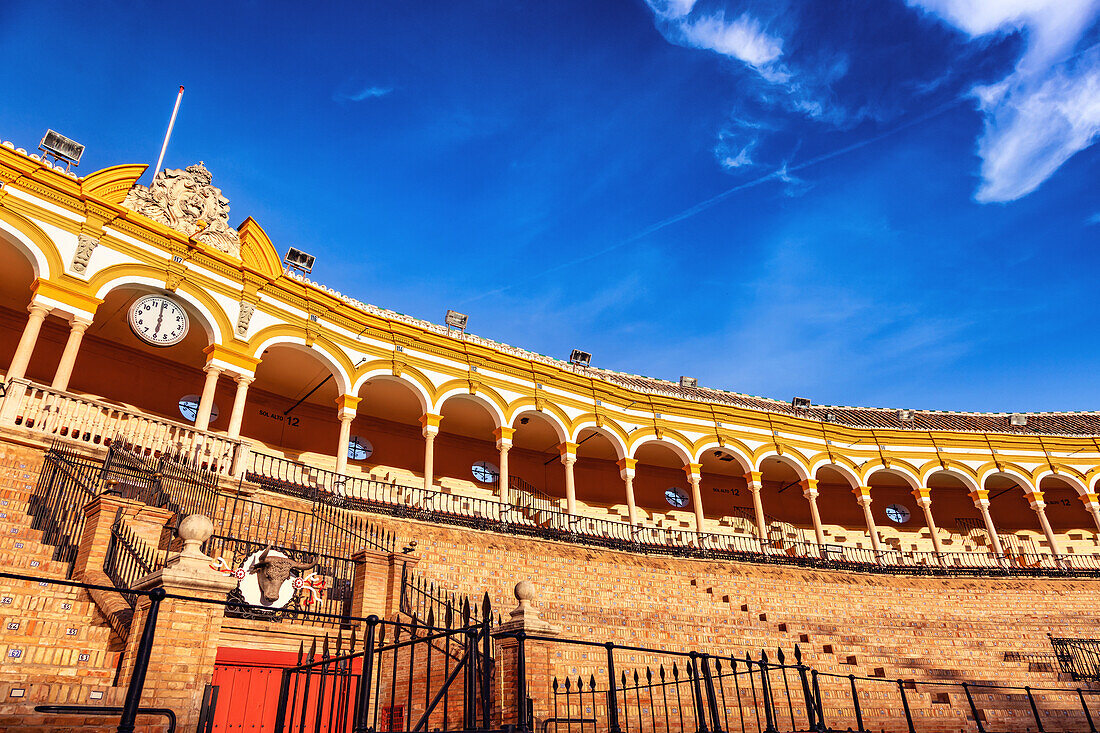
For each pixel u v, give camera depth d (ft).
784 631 63.16
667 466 114.62
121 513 38.17
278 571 38.22
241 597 36.65
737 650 57.36
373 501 67.21
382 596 42.70
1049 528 108.68
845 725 45.21
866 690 51.03
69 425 51.52
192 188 73.67
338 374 79.30
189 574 28.76
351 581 44.93
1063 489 122.62
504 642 32.99
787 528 114.52
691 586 72.23
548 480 106.42
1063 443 115.14
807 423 110.73
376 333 83.61
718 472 116.78
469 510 83.76
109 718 24.72
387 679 37.70
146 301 66.74
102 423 53.67
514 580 62.34
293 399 90.07
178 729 25.96
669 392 114.32
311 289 78.02
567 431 94.12
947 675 56.59
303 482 69.10
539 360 101.71
